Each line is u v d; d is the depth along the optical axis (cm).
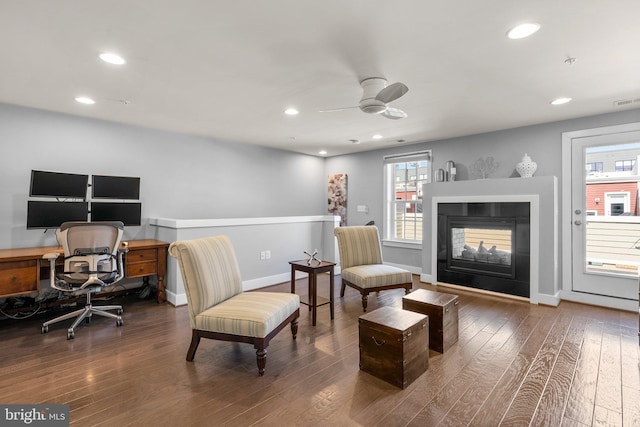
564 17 182
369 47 217
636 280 349
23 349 256
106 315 308
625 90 295
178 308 362
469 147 472
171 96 312
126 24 189
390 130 444
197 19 184
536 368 225
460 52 224
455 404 184
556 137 397
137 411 177
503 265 405
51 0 165
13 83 279
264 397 191
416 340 213
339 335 284
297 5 171
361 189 614
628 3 169
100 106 343
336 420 170
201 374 218
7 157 338
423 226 486
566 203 391
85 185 371
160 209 449
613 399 189
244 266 423
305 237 500
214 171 505
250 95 309
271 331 226
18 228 345
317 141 522
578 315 336
